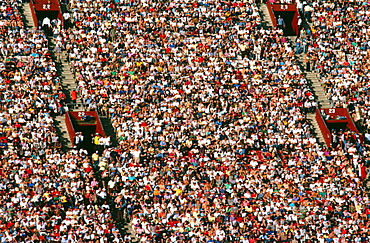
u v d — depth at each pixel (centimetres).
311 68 12656
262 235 9844
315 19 13325
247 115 11512
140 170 10338
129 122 11106
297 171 10750
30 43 11938
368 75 12481
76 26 12419
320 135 11669
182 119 11300
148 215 9806
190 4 12988
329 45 12900
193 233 9688
